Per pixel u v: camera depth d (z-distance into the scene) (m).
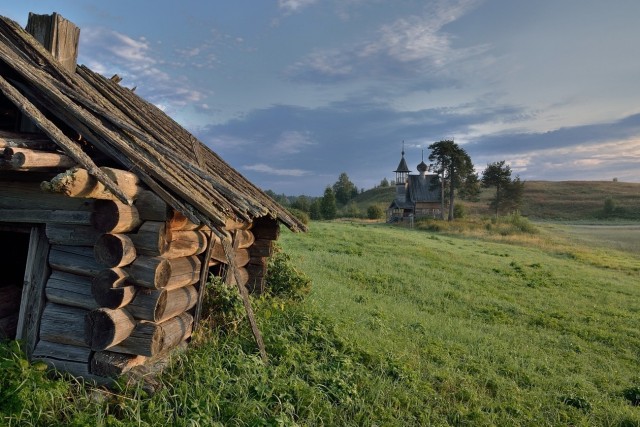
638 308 16.09
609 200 94.19
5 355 4.52
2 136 4.61
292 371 6.00
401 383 6.54
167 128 8.71
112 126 5.43
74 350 4.79
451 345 9.30
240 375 5.30
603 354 10.77
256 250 9.26
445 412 6.13
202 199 5.15
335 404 5.52
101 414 4.07
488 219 58.53
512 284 18.72
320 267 16.88
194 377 5.10
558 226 70.44
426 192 76.00
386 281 15.80
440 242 33.69
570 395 7.39
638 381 8.95
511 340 10.77
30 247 4.94
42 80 4.80
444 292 15.34
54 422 3.99
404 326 10.17
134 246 4.75
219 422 4.39
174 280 5.51
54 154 4.16
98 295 4.54
